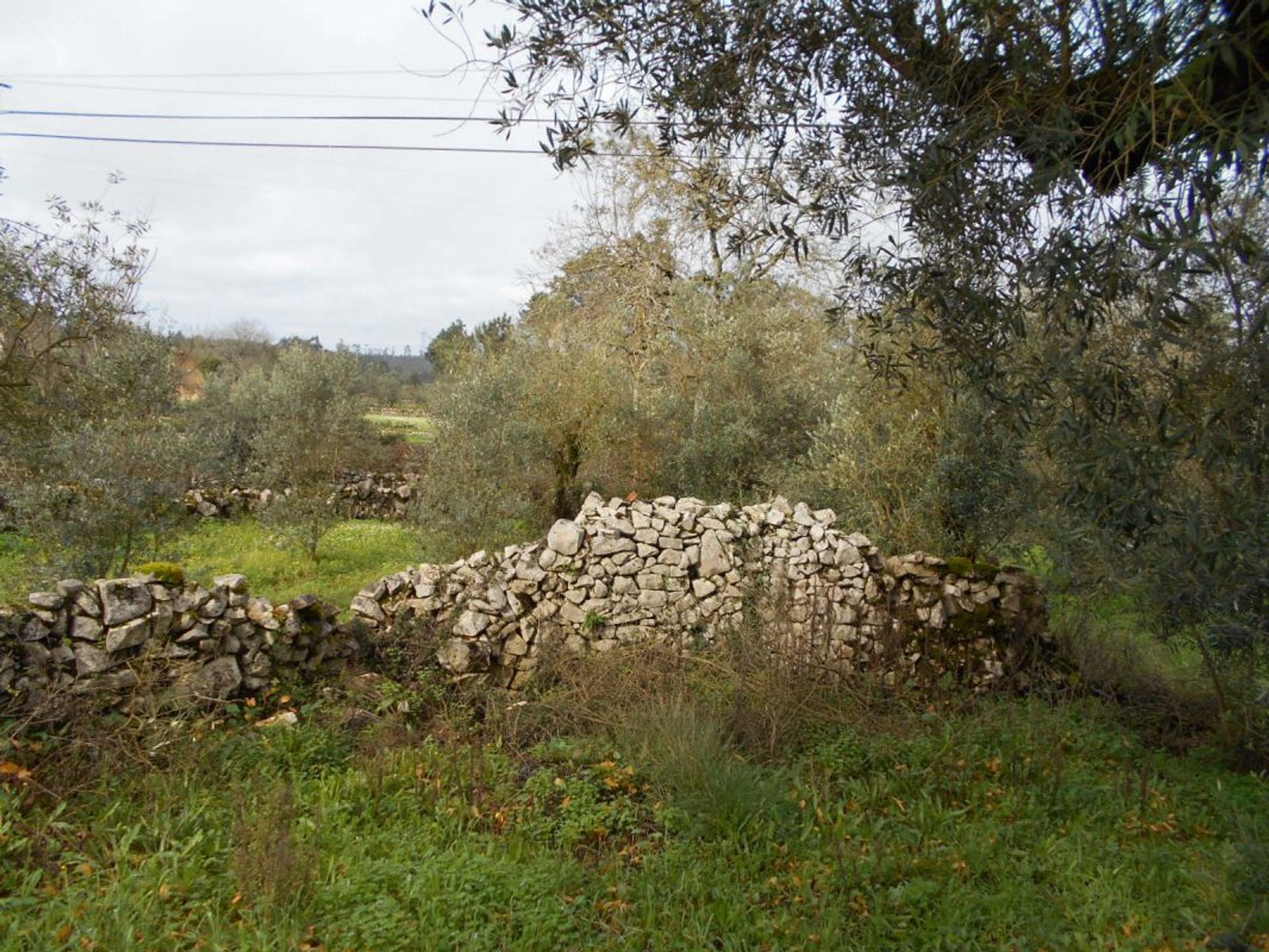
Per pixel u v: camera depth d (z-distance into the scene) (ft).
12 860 13.17
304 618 21.99
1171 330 9.10
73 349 32.45
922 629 27.40
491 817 16.56
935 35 11.45
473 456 41.37
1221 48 8.26
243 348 99.45
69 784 15.52
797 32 12.42
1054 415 11.02
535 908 13.07
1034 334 12.85
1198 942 12.84
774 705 21.70
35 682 17.15
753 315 52.13
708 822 16.60
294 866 12.76
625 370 54.65
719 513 27.89
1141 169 9.55
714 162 14.83
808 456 43.01
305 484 50.52
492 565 26.07
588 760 19.61
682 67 13.05
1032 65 10.47
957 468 30.45
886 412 33.30
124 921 11.55
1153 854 15.85
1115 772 20.67
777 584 27.17
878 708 24.07
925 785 18.94
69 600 18.07
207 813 15.15
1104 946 12.92
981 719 23.21
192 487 52.54
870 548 28.76
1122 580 19.76
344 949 11.72
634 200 63.31
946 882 14.85
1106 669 27.22
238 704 19.77
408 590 25.12
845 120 12.98
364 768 17.74
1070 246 9.67
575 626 25.77
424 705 22.17
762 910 13.83
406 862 14.20
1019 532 31.09
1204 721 24.35
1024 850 16.30
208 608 19.84
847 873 14.75
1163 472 10.29
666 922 13.25
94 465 31.45
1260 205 9.57
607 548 26.53
